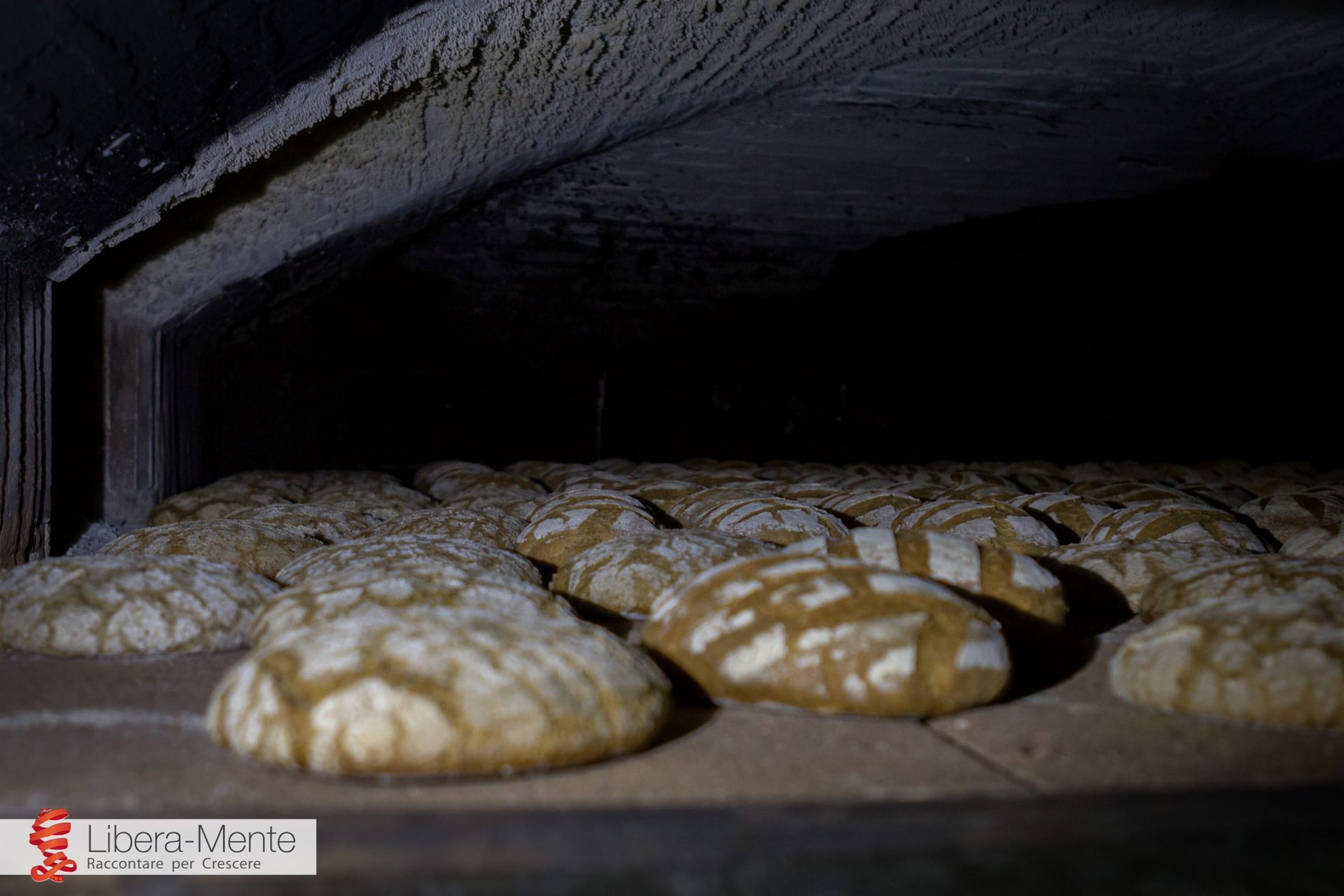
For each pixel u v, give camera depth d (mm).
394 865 673
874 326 3365
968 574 1060
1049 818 746
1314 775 834
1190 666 945
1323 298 3186
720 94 2170
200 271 1824
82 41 962
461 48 1416
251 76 1148
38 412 1388
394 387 3158
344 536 1595
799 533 1441
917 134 2566
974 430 3445
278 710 828
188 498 1875
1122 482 1899
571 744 831
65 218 1220
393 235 2506
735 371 3391
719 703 955
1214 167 2807
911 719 927
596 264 3102
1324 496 1650
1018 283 3260
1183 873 680
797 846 705
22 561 1353
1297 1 1949
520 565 1228
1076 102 2424
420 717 813
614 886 656
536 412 3301
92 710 935
